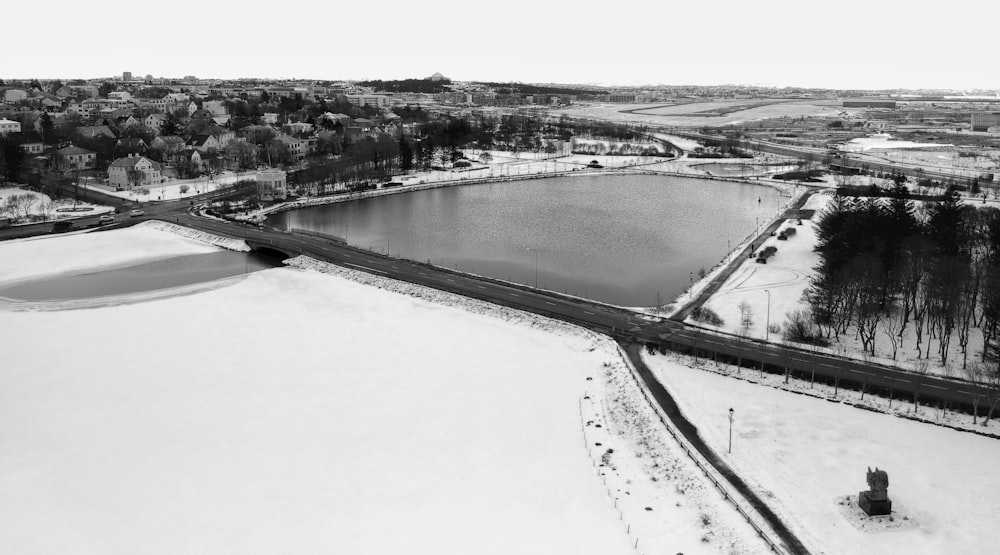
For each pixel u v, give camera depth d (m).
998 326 132.88
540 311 158.12
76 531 86.19
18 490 94.19
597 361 133.50
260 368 132.12
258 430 109.31
